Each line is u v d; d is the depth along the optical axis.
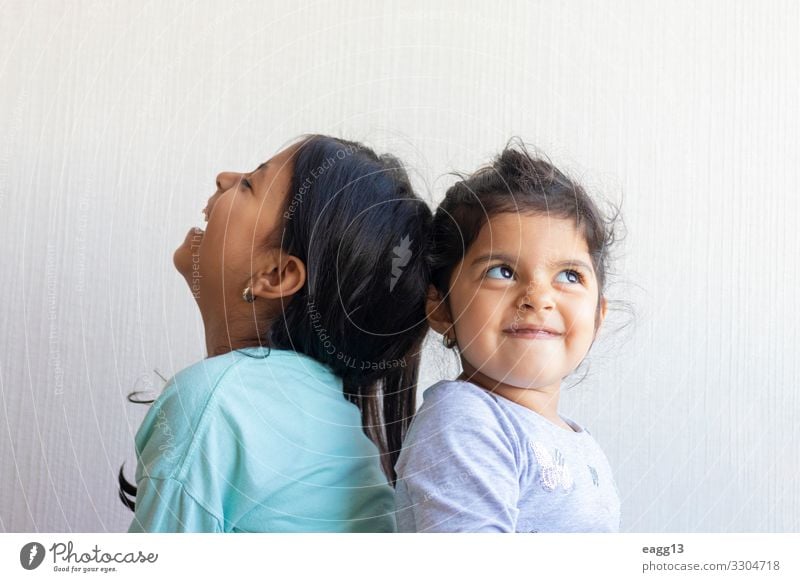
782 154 0.91
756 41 0.94
